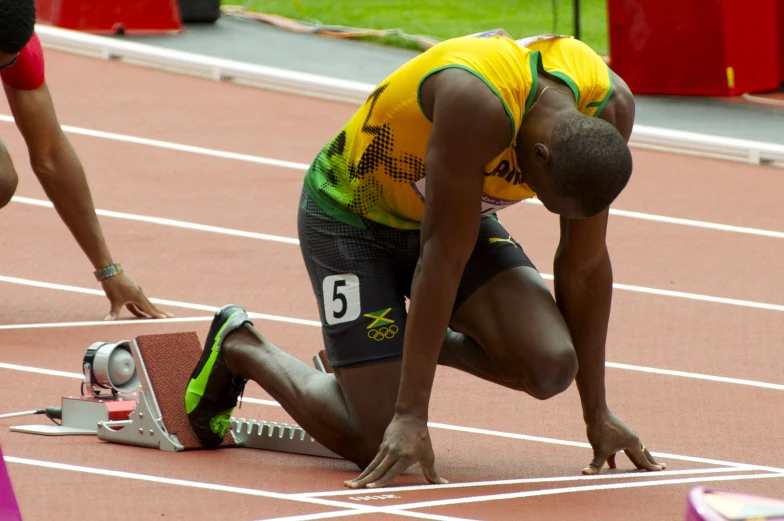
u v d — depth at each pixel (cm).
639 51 5572
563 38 1608
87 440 1888
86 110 4825
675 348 2728
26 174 3972
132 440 1864
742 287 3297
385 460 1625
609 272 1717
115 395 1980
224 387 1839
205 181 4075
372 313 1714
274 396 1805
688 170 4612
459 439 2003
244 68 5438
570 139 1469
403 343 1702
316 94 5350
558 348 1642
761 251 3672
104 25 6025
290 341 2628
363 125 1706
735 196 4291
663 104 5472
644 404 2291
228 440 1908
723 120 5256
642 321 2950
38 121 2620
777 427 2155
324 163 1789
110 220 3591
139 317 2769
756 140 4969
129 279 2758
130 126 4675
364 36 6538
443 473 1769
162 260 3241
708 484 1756
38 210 3619
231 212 3750
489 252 1727
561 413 2192
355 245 1745
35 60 2575
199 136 4619
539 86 1536
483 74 1521
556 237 3691
